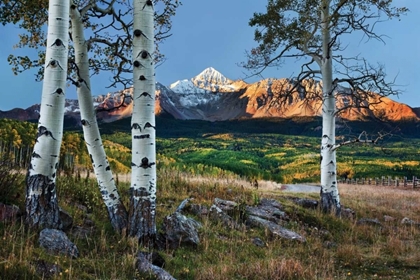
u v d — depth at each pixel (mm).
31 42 10094
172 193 13281
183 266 6613
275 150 170250
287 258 8062
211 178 17109
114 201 7578
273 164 121500
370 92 14812
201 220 10141
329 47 14930
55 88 6359
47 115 6305
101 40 8570
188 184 14844
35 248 5262
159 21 10750
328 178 14742
